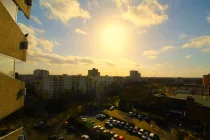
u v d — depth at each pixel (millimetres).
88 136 34438
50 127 39938
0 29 5059
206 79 102125
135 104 59438
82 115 51750
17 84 6719
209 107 38688
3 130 6613
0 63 5148
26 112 49969
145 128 38875
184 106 46719
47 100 66438
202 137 33406
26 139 11672
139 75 156250
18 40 6785
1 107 5312
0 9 5008
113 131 37844
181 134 32750
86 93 86562
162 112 49375
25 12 7254
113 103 68000
